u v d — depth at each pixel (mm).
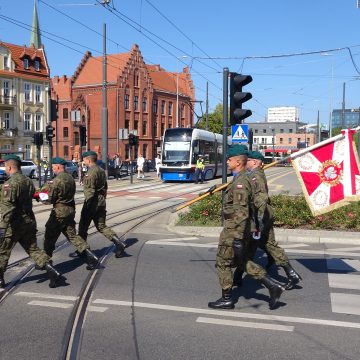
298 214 10672
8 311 5379
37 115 56094
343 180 6613
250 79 10703
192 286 6363
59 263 7676
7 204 6004
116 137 62812
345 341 4535
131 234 10492
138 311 5375
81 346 4398
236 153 5336
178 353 4246
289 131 131750
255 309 5453
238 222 5188
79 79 66750
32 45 57719
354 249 8844
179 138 29875
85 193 7707
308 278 6785
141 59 66438
